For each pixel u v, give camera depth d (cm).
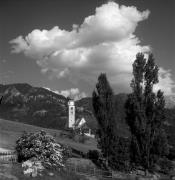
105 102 6638
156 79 6838
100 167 6147
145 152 6366
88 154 6950
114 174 5844
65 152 5638
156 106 6644
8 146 6900
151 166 6362
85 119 17975
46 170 4594
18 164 4572
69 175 4794
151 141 6456
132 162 6450
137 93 6781
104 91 6694
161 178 6156
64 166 5094
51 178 4350
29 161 4603
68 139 11362
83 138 11444
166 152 6462
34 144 4888
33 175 4209
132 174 6203
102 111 6569
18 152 5019
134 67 6938
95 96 6769
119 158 6269
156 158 6400
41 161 4734
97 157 6806
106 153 6356
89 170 5591
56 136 11712
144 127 6450
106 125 6494
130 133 6762
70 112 19300
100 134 6500
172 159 8388
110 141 6388
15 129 11975
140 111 6588
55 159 4891
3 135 9044
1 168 4200
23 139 5069
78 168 5525
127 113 6775
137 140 6481
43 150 4856
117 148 6328
